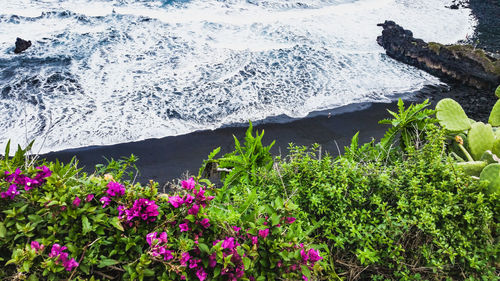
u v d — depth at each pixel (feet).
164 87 31.32
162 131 25.80
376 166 9.36
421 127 11.52
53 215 6.15
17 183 6.40
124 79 32.48
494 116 13.93
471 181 9.29
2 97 29.22
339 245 7.91
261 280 6.37
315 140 25.00
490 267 8.18
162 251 5.88
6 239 6.01
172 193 8.34
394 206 8.91
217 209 6.93
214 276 5.98
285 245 6.36
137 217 6.41
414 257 8.30
